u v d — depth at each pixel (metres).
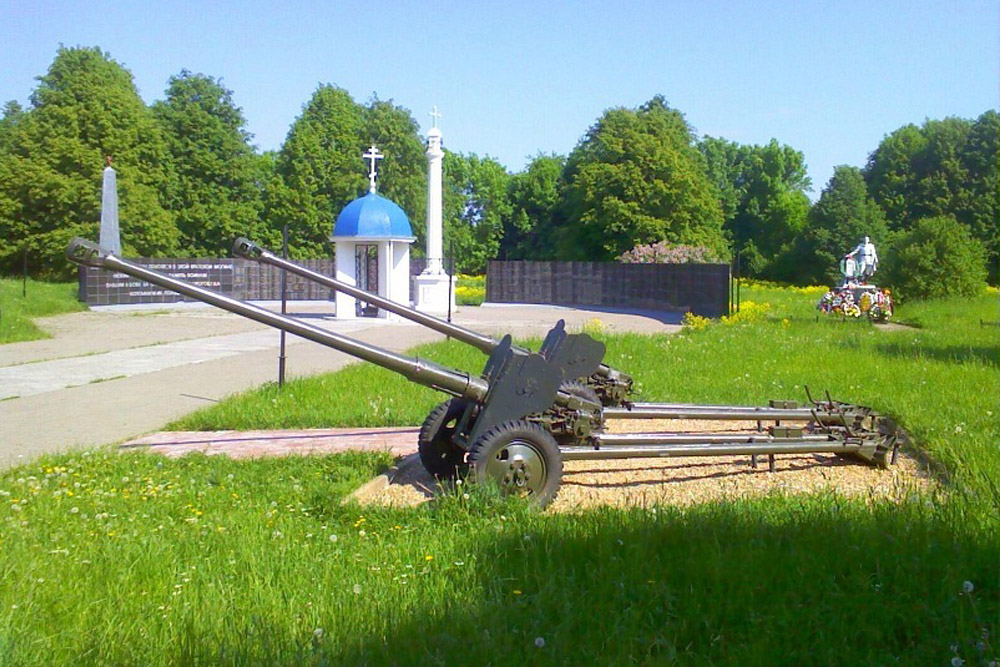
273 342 20.75
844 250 64.75
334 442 9.08
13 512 6.23
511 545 5.23
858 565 4.61
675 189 60.34
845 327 22.05
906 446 8.21
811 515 5.45
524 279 41.03
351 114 66.62
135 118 54.56
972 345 16.45
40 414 11.18
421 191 69.38
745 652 3.85
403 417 10.27
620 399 8.25
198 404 11.83
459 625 4.13
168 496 6.73
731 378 12.29
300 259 60.69
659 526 5.31
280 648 3.92
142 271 6.21
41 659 3.90
